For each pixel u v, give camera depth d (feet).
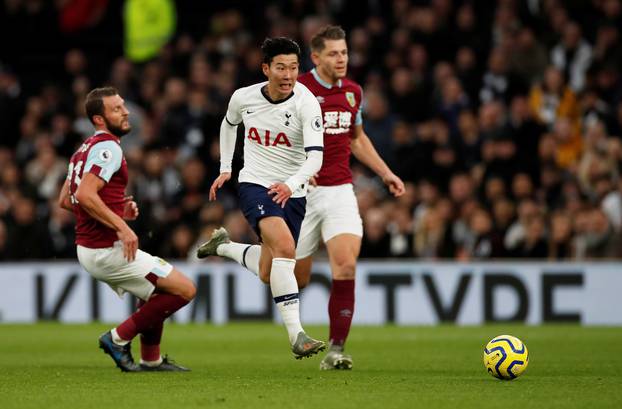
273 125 84.12
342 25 214.07
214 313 160.86
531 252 159.33
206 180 185.57
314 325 156.04
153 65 212.23
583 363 95.55
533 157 175.42
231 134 88.02
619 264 154.20
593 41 198.90
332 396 68.33
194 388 73.26
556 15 196.95
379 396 68.33
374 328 149.89
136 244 81.15
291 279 82.12
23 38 235.20
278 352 112.47
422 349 115.24
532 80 192.24
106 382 77.71
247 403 64.75
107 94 83.30
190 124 191.31
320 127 83.41
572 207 162.81
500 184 168.14
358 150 97.30
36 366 93.56
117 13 237.86
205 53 211.61
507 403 64.69
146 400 66.39
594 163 170.81
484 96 190.70
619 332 138.72
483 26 206.08
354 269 90.84
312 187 92.17
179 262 164.45
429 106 192.24
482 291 156.56
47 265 164.66
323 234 92.17
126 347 85.92
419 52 195.93
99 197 81.30
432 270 157.89
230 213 180.55
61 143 199.52
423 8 207.00
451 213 165.07
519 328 147.84
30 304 164.66
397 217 164.96
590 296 154.71
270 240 82.79
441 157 180.14
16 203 179.42
